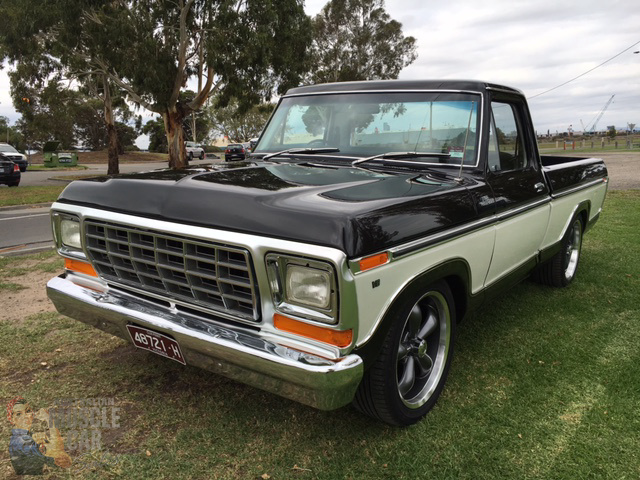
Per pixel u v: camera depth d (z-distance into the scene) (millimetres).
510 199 3252
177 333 2379
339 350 2061
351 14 41750
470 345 3658
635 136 66062
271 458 2408
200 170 2955
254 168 3014
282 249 2053
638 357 3443
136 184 2684
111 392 2988
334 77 41844
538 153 3910
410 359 2664
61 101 26797
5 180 18109
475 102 3186
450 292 2844
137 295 2740
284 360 2078
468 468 2344
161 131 68625
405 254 2271
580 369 3279
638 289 4863
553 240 4285
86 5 18297
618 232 7406
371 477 2287
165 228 2406
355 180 2672
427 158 3174
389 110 3371
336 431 2625
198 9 20016
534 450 2471
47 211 11570
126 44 18781
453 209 2656
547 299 4605
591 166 5043
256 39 19531
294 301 2098
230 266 2225
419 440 2551
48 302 4578
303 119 3740
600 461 2391
